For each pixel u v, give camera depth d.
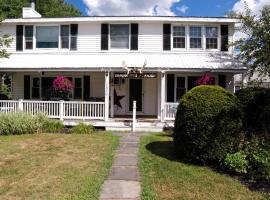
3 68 20.53
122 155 11.93
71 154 12.03
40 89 23.45
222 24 22.12
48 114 19.89
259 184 8.88
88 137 15.62
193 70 19.73
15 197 7.81
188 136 10.62
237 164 9.55
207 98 10.58
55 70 20.12
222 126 10.25
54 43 22.80
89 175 9.48
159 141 14.71
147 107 22.84
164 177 9.34
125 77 21.77
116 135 16.58
